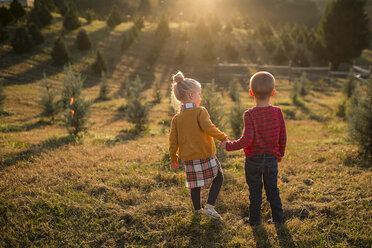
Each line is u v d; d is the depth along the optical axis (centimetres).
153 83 2742
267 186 263
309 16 8956
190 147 254
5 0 3659
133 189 341
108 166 428
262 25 4897
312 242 241
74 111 769
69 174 386
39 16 3434
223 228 264
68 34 3441
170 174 395
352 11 3681
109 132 944
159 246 238
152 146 606
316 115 1385
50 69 2470
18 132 812
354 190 338
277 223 269
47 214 276
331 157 493
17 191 318
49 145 575
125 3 4822
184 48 3466
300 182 373
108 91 2014
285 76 2959
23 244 236
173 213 288
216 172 262
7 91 1689
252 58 3781
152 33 4269
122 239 247
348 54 3856
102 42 3566
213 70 3061
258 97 251
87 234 250
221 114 641
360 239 242
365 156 494
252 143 255
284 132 257
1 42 2712
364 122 499
